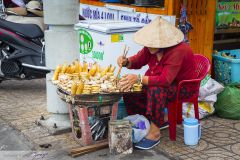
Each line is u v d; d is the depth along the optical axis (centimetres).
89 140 411
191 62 414
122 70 464
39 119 477
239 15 570
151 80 391
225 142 425
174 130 424
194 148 411
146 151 408
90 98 388
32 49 578
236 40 591
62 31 438
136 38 410
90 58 479
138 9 528
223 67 530
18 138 439
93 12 619
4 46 585
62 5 429
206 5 510
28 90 616
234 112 482
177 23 494
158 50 400
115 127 395
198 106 469
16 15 599
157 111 401
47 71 579
